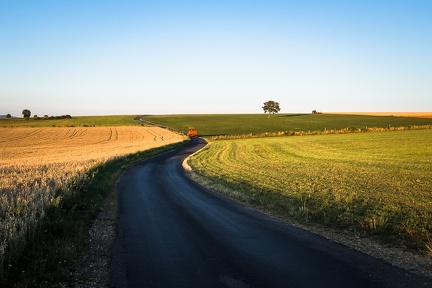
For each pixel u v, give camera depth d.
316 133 74.12
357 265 7.79
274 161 33.38
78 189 15.74
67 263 8.02
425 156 29.56
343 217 12.04
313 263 7.98
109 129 116.25
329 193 16.36
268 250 9.02
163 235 10.67
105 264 8.21
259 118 147.50
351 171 23.30
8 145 69.38
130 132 105.69
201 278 7.29
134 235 10.73
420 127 69.38
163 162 39.38
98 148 58.97
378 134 59.72
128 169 32.56
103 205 15.55
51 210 10.77
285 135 77.25
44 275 7.16
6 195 12.68
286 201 15.17
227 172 26.94
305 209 13.14
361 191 16.34
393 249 8.84
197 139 85.75
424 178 19.19
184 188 20.62
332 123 110.12
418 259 8.05
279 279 7.12
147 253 8.98
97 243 9.91
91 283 7.12
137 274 7.57
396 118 118.81
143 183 23.03
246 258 8.43
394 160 27.80
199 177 24.69
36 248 8.19
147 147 57.22
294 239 9.97
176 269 7.82
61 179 17.25
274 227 11.38
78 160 31.36
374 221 10.55
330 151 39.22
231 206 15.05
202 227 11.54
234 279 7.18
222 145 60.66
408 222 10.88
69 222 10.73
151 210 14.48
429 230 10.06
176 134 99.00
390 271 7.39
